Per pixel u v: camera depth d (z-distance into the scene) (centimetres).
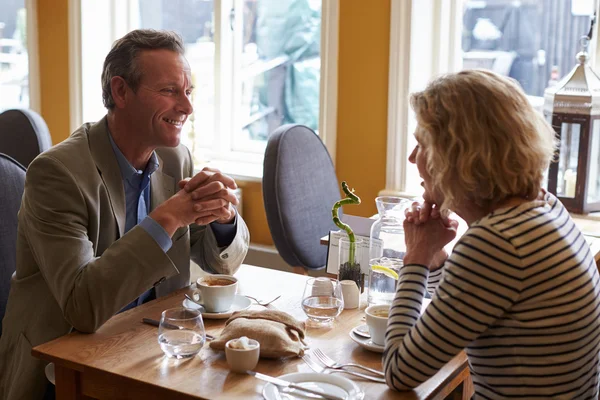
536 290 129
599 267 254
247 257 384
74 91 428
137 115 192
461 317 129
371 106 349
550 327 129
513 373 132
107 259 170
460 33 358
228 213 182
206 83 429
